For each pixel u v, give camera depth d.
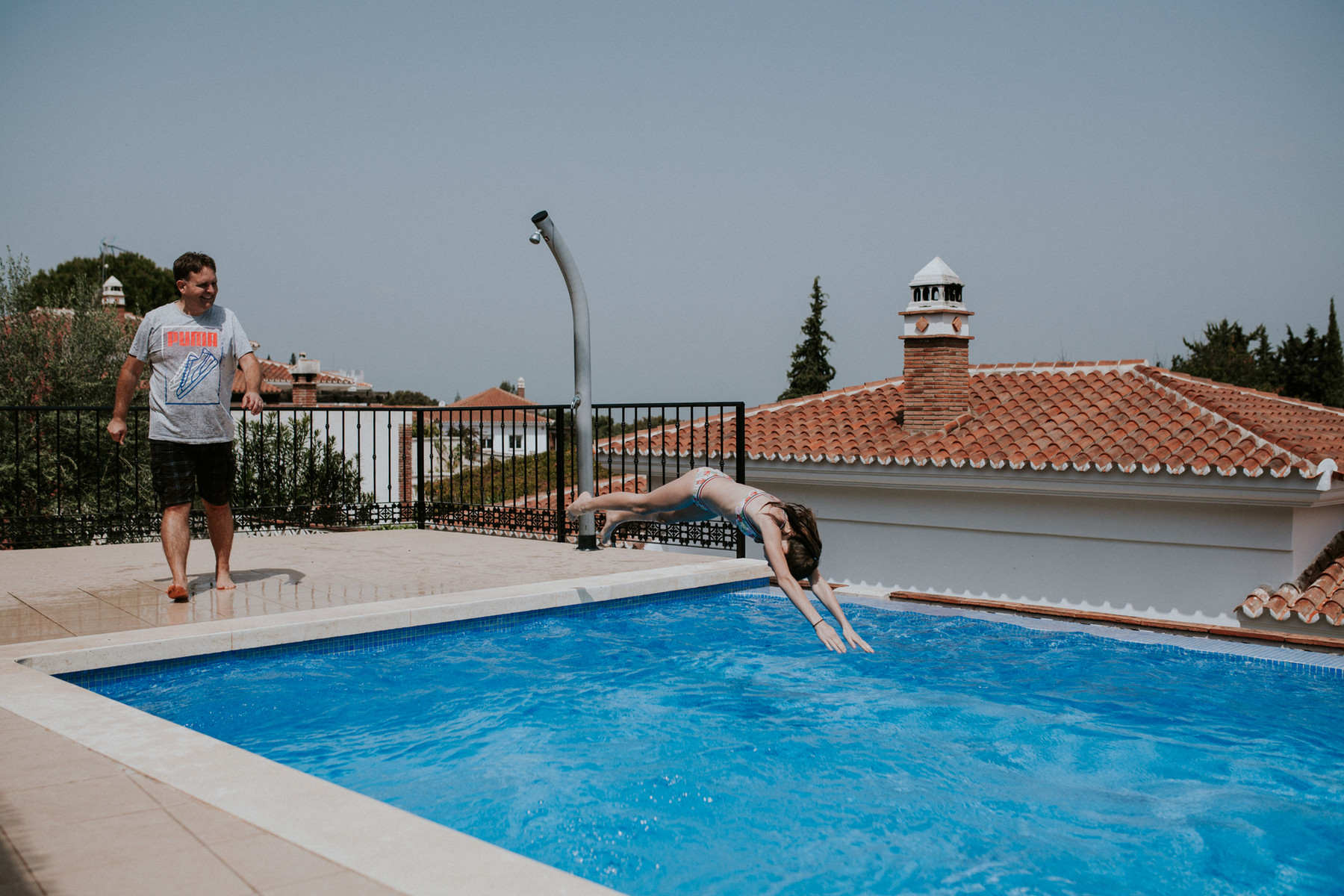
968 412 14.23
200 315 5.84
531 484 21.72
